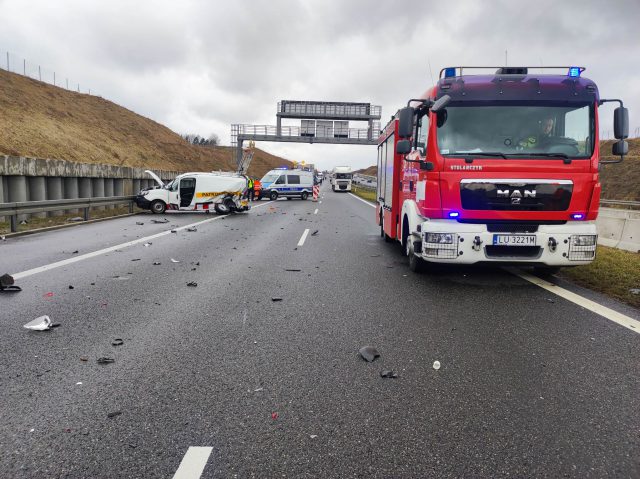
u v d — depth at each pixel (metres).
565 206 6.48
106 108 57.22
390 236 10.15
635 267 8.18
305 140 54.16
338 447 2.77
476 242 6.46
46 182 18.23
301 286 6.93
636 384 3.62
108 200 18.38
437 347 4.41
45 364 3.95
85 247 10.55
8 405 3.24
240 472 2.53
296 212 23.02
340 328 4.96
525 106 6.73
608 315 5.45
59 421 3.04
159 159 53.78
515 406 3.27
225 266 8.47
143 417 3.10
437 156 6.66
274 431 2.94
